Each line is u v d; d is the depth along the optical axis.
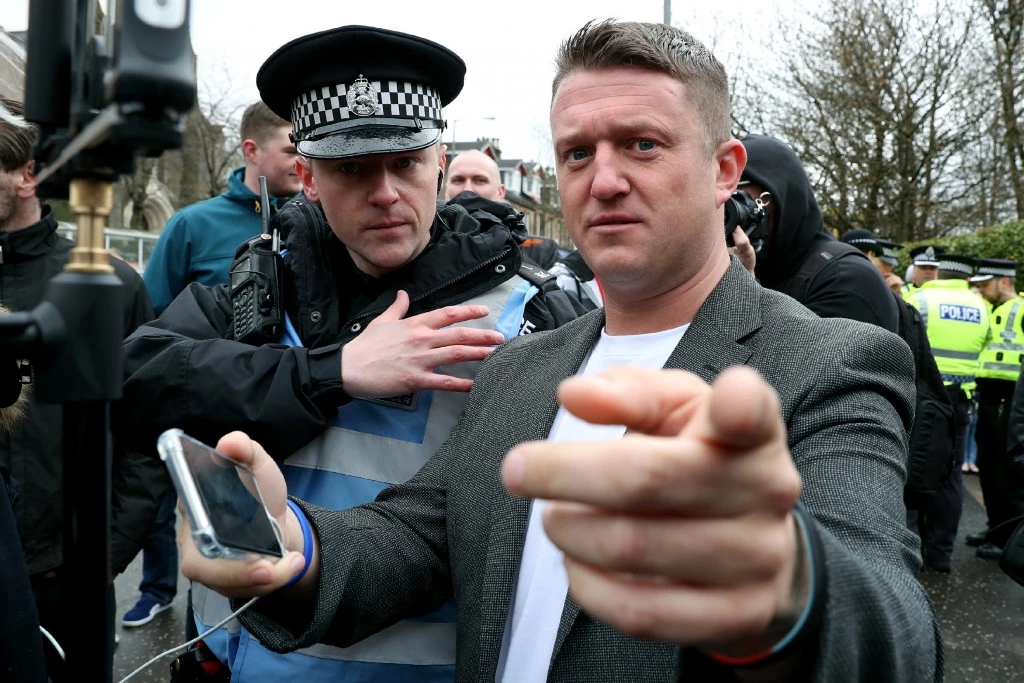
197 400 1.61
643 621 0.54
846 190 18.12
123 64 0.47
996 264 8.19
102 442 0.60
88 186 0.57
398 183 1.67
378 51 1.62
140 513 2.69
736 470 0.50
